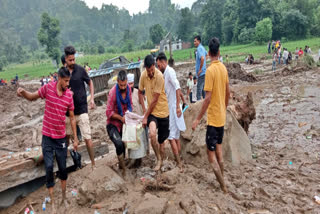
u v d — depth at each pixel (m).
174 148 5.22
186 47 113.44
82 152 6.37
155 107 4.88
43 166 5.39
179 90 5.06
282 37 78.38
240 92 16.30
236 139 5.89
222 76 4.19
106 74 16.25
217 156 4.59
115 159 6.27
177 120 5.15
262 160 6.03
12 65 152.12
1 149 9.62
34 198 5.20
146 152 5.52
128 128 4.89
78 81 5.26
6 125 13.73
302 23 75.50
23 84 44.25
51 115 4.38
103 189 4.37
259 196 4.38
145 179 4.88
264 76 21.81
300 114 9.89
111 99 4.88
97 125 11.12
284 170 5.41
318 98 11.93
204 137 5.55
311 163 5.78
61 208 4.55
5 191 5.05
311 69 20.94
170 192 4.36
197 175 4.95
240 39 86.38
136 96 5.32
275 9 81.69
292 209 4.04
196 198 4.12
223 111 4.32
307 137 7.45
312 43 55.59
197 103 6.16
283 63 28.28
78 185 5.28
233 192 4.43
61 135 4.53
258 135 8.29
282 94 13.91
